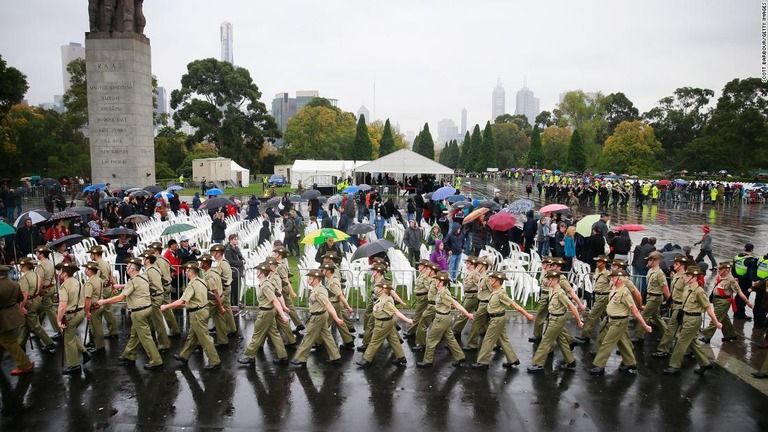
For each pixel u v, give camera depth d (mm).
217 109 78375
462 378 10102
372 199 29016
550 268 11734
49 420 8383
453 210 20578
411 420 8500
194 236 21844
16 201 30047
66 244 13125
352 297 14664
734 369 10656
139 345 10625
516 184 72750
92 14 35719
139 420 8406
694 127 99312
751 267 14055
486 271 11617
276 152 97688
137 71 36250
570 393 9500
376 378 10055
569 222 19203
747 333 12945
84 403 8953
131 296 10219
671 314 11539
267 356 11109
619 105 109312
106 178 36438
